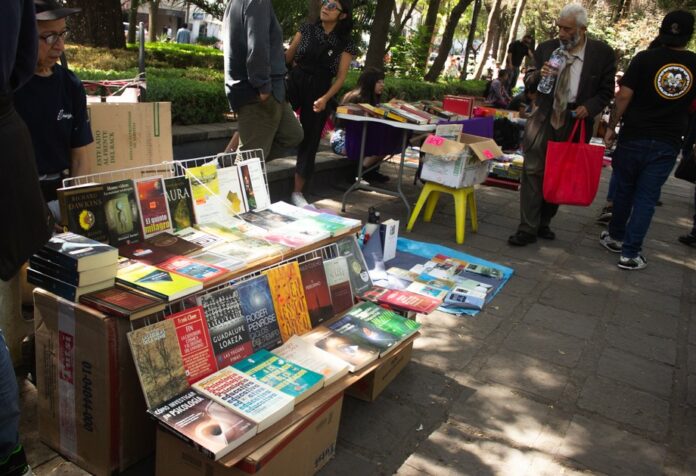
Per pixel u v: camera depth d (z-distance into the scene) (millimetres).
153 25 19672
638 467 2670
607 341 3854
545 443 2773
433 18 16141
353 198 6445
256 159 3510
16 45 1698
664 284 4961
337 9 5141
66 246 2236
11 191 1780
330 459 2514
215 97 6863
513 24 22844
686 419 3082
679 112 4773
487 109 9914
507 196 7398
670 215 7312
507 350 3602
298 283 2871
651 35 18078
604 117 11500
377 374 2877
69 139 2969
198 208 3096
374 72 6430
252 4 4250
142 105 3318
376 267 4406
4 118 1747
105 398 2164
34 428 2500
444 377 3238
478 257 5160
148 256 2641
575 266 5164
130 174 3314
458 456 2623
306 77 5328
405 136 5684
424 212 6141
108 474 2242
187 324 2322
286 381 2346
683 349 3854
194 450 2045
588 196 5141
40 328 2318
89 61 8109
